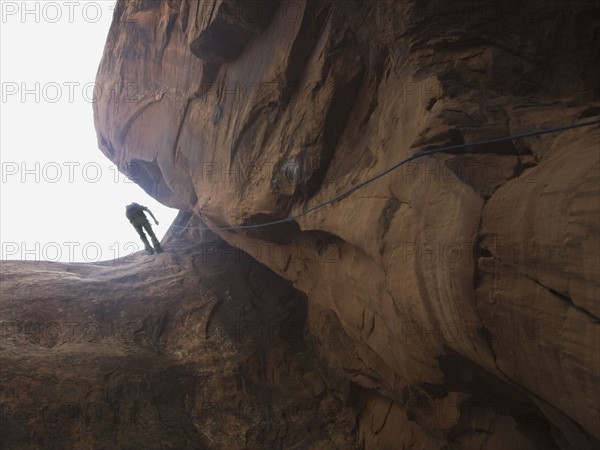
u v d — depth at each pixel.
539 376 4.59
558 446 7.30
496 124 6.18
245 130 10.27
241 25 10.27
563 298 4.15
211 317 13.62
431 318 5.95
